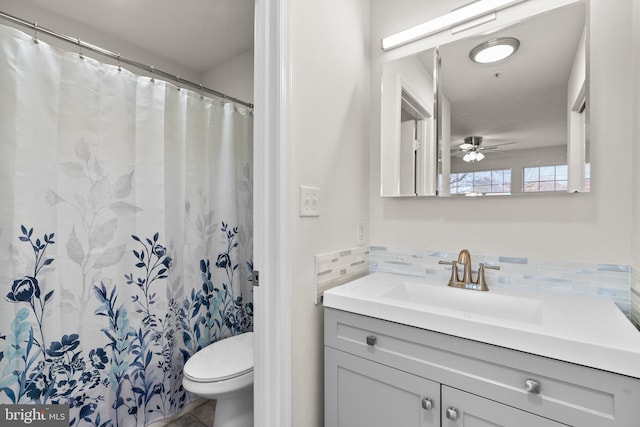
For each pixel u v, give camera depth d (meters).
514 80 1.26
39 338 1.32
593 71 1.12
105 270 1.52
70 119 1.41
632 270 1.03
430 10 1.48
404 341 0.98
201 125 1.96
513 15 1.28
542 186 1.20
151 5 1.90
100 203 1.51
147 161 1.68
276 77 1.11
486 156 1.31
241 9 1.94
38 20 1.88
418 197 1.51
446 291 1.27
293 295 1.12
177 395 1.83
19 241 1.27
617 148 1.07
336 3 1.39
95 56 2.12
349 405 1.11
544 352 0.76
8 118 1.25
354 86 1.52
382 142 1.57
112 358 1.55
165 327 1.75
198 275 1.93
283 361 1.10
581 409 0.72
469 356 0.87
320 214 1.27
